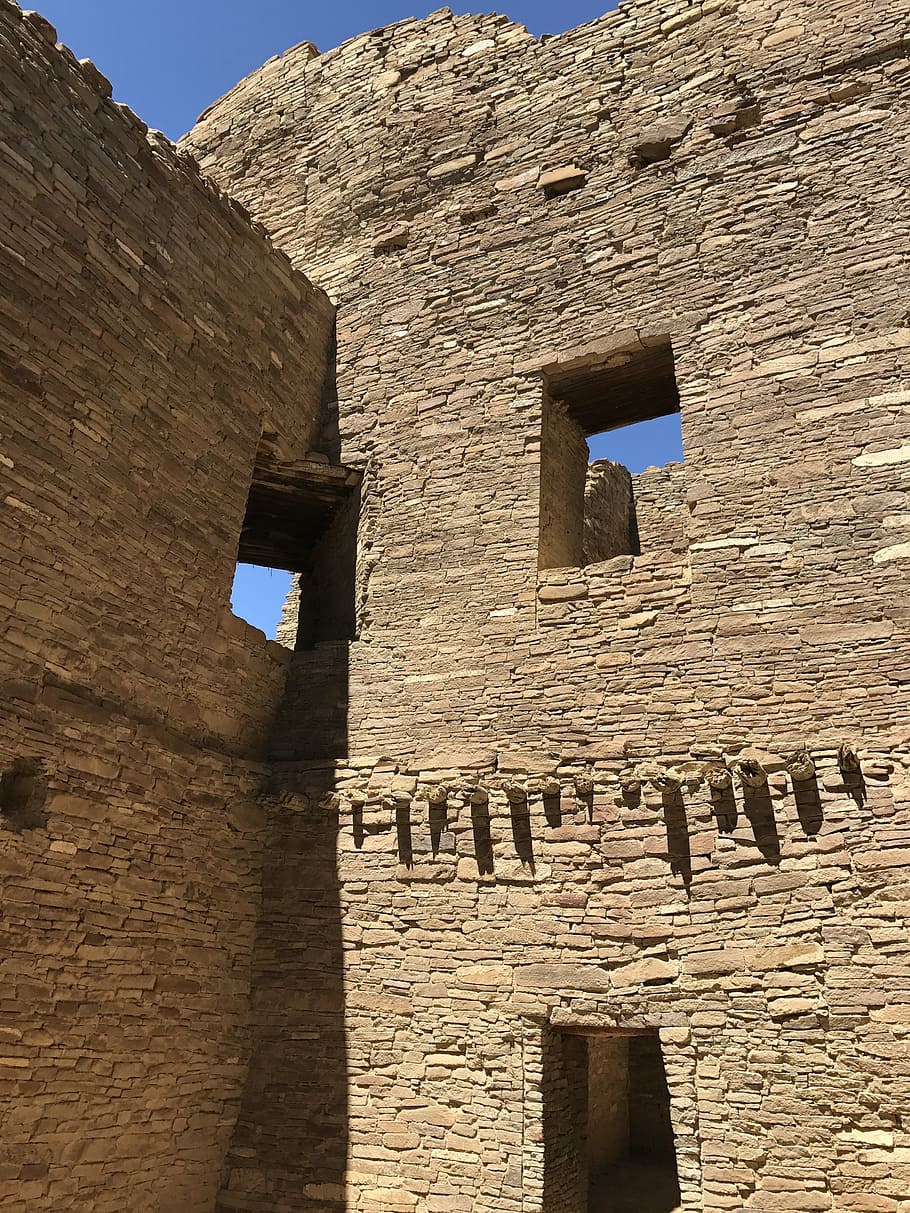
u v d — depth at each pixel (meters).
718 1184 6.75
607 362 10.05
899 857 6.95
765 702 7.84
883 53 9.45
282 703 10.16
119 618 8.12
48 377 7.62
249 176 13.98
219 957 8.62
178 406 9.12
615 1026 7.50
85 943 7.26
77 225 8.10
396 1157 7.82
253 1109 8.45
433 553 10.08
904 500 7.91
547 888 8.14
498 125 11.73
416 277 11.56
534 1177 7.32
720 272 9.52
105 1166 7.18
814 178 9.37
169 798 8.34
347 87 13.28
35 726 7.11
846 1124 6.53
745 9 10.40
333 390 11.65
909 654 7.46
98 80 8.59
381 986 8.45
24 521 7.26
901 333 8.42
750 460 8.68
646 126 10.58
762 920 7.27
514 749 8.77
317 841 9.25
